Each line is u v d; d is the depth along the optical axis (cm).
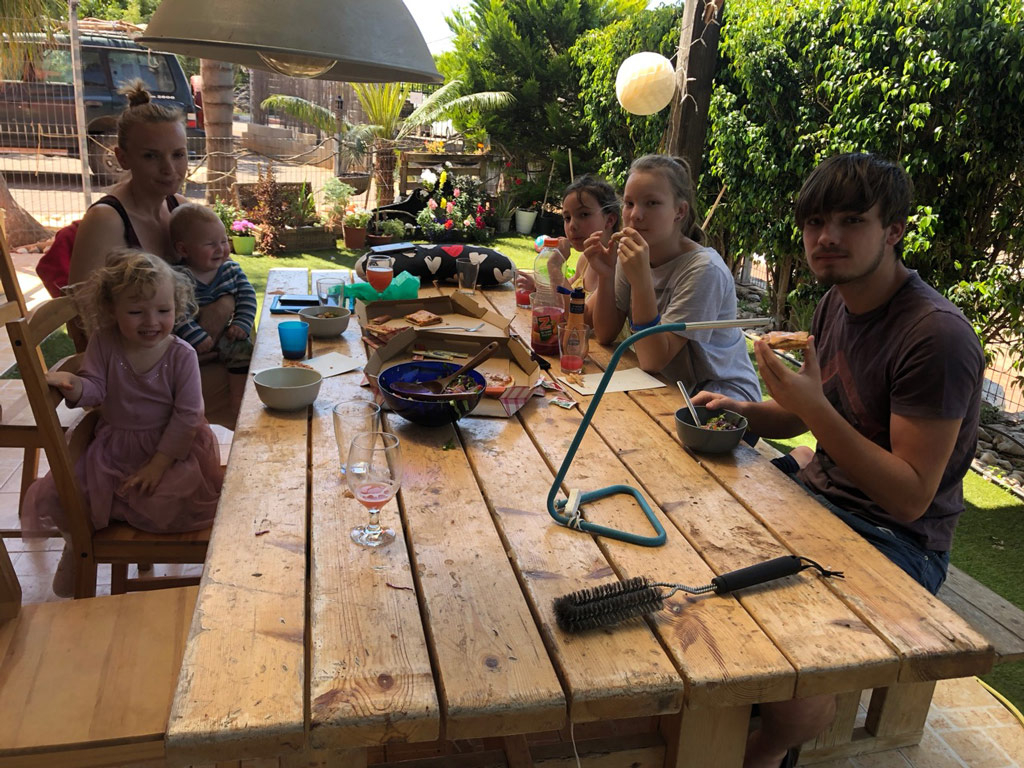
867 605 127
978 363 157
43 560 259
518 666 109
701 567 136
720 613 123
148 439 208
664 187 239
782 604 126
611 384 224
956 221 425
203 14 152
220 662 106
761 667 111
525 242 933
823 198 166
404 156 995
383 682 104
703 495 161
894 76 426
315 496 152
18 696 139
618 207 311
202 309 284
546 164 1050
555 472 168
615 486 161
